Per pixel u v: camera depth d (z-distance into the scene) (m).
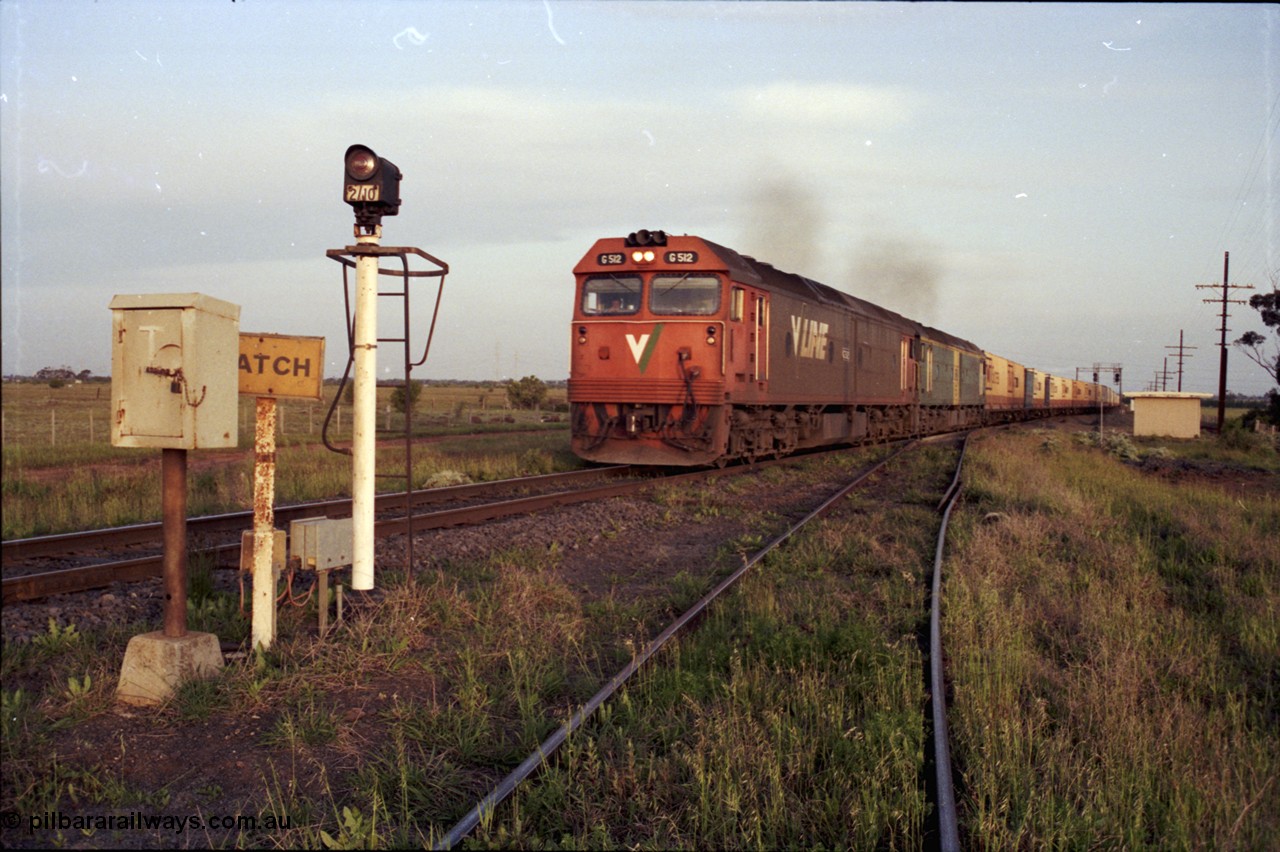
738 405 16.73
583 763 4.10
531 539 9.89
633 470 17.89
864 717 4.83
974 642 6.07
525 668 5.28
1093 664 5.85
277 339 5.46
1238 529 11.46
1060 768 4.26
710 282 15.73
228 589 7.28
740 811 3.75
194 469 16.28
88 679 4.74
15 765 3.90
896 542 10.06
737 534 10.91
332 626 5.99
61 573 6.94
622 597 7.65
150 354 4.68
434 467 16.81
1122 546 9.98
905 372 29.66
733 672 5.28
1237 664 6.14
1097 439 33.50
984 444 27.55
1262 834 3.73
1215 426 58.06
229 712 4.68
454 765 4.21
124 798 3.76
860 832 3.63
